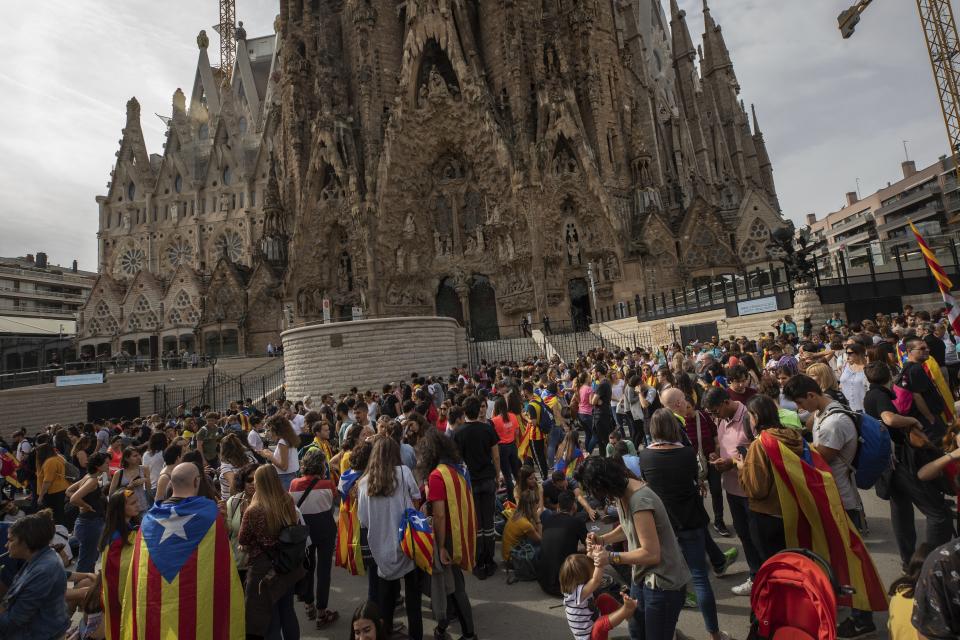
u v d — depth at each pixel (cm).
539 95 5616
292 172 6400
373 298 5416
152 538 514
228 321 6109
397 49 6231
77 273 13038
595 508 988
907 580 380
